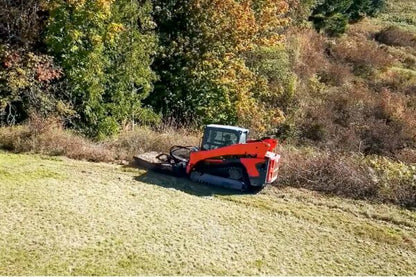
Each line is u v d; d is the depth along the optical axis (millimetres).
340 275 5922
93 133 12109
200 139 11336
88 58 11945
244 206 7895
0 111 11898
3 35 12289
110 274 5219
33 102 11797
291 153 10562
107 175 8836
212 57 14422
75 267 5285
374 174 9328
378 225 7746
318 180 9305
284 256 6242
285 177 9383
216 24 14492
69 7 11711
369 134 16672
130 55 12984
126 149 10688
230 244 6371
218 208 7664
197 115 14391
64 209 6871
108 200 7457
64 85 12273
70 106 12008
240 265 5820
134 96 13352
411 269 6316
